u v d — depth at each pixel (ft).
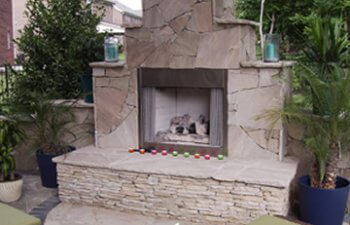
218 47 13.30
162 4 13.83
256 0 18.15
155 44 14.14
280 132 12.98
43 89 18.01
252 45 14.34
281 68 12.60
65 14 18.20
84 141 16.78
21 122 16.48
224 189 11.89
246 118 13.33
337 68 11.61
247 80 13.12
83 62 17.92
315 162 12.20
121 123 15.12
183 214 12.53
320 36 12.94
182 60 13.85
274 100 12.83
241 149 13.56
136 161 13.56
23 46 18.19
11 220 7.91
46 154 15.49
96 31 18.33
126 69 14.74
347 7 16.02
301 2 17.43
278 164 12.80
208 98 15.38
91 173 13.61
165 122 15.60
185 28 13.65
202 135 14.88
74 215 13.03
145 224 12.34
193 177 12.12
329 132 11.61
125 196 13.24
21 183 14.61
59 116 16.31
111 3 28.45
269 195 11.41
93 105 16.16
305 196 11.94
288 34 17.95
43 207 13.74
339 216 11.82
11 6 32.14
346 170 13.03
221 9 13.79
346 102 11.09
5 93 17.84
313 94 11.93
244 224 11.80
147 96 14.67
